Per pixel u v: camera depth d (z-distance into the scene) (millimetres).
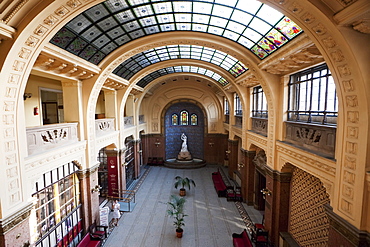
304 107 8328
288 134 9203
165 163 23672
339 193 5625
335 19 4293
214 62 14633
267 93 10164
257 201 13805
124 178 15492
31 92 9992
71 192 9547
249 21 7816
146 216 12820
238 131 16828
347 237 5285
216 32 9633
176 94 23984
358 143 4973
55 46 6641
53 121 13391
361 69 4582
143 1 7098
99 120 11992
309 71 7977
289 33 7098
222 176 20375
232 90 18094
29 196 6500
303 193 8719
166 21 8844
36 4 4641
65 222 9008
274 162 9953
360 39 4469
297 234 9094
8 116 5473
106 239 10531
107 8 6898
